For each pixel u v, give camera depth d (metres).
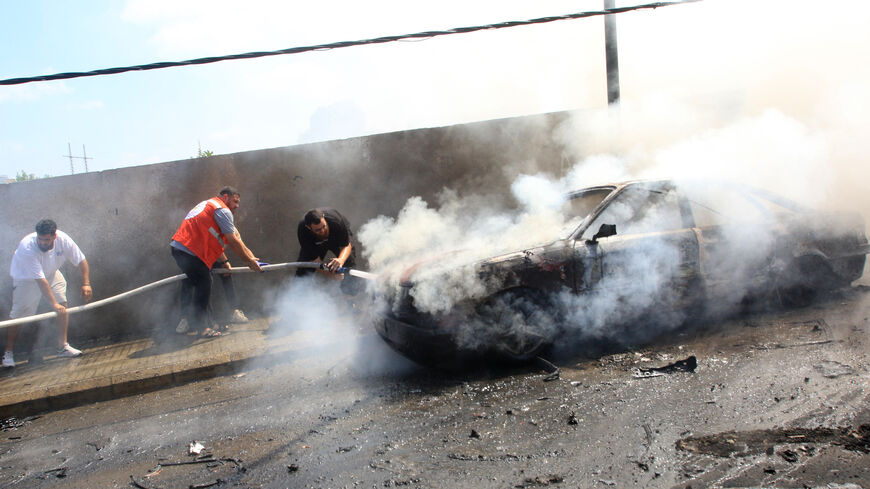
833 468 2.37
